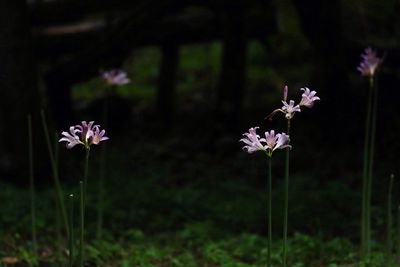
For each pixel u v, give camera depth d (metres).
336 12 10.66
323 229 8.11
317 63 11.19
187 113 14.28
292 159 10.95
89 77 12.37
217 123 12.17
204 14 12.59
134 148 12.13
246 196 9.61
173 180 10.71
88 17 16.27
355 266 6.36
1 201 8.77
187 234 7.92
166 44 12.67
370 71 6.26
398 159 10.25
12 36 9.37
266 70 16.27
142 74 17.97
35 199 8.89
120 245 7.58
